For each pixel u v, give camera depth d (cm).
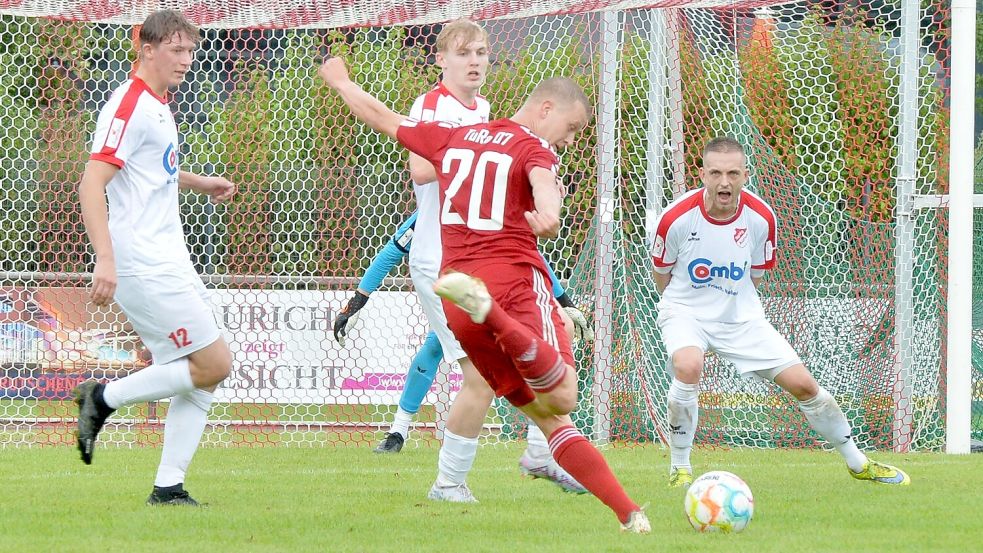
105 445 2956
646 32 3119
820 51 3238
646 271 3170
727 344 2184
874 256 3075
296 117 3575
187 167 3600
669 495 2011
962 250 2836
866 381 3056
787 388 2138
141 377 1742
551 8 2811
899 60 3167
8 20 3541
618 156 3062
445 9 2830
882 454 2822
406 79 3494
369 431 3338
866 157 3180
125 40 3672
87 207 1658
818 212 3122
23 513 1711
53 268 3634
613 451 2898
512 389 1484
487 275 1459
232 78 3772
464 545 1449
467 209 1480
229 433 3278
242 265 3478
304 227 3559
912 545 1468
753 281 2217
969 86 2831
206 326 1748
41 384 3447
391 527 1606
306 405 3350
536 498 1956
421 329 3388
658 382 3098
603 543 1452
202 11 2809
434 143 1529
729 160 2067
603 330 3055
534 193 1411
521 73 3309
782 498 1959
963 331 2836
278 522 1638
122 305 1738
